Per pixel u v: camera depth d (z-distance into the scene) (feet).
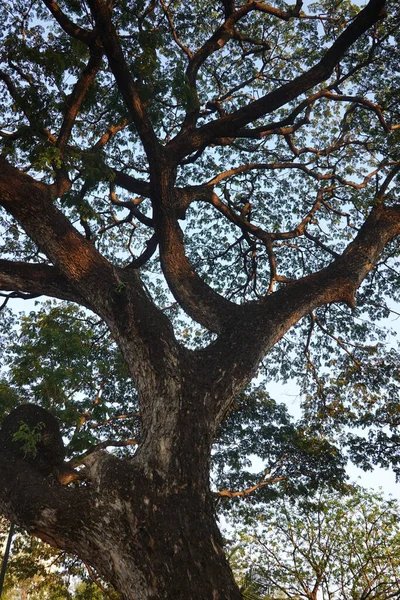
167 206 26.61
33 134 25.64
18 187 23.95
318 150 41.14
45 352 38.78
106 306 22.80
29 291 26.14
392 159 41.50
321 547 50.21
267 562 49.73
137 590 16.58
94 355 47.34
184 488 18.56
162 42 28.12
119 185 32.60
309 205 47.34
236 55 41.91
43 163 24.29
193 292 26.12
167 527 17.40
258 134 30.71
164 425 19.75
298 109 31.60
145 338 21.67
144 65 27.14
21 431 20.34
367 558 48.91
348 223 42.22
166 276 26.76
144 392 20.92
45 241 23.98
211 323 25.70
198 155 33.35
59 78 26.40
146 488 18.16
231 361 22.81
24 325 40.75
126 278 23.63
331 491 51.78
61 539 18.06
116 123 31.07
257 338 24.06
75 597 50.31
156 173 26.22
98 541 17.56
